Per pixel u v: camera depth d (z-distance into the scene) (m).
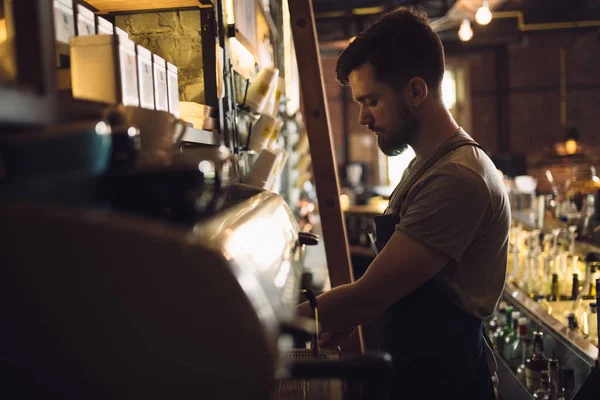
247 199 1.04
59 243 0.39
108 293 0.40
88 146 0.50
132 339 0.41
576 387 2.01
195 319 0.42
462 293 1.26
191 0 1.50
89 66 0.88
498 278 1.30
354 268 5.71
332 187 1.58
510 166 7.71
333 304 1.20
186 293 0.41
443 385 1.28
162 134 0.75
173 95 1.21
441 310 1.27
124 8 1.56
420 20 1.28
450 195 1.19
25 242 0.39
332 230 1.59
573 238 2.70
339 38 7.67
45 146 0.47
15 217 0.39
